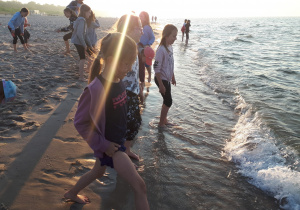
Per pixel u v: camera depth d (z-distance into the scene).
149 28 4.92
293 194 2.62
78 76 6.67
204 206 2.47
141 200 1.89
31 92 5.18
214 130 4.29
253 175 2.97
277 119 4.64
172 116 4.82
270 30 38.91
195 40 22.36
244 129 4.25
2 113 4.10
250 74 8.50
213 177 2.96
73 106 4.62
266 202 2.57
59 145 3.30
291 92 6.48
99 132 1.84
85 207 2.30
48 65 7.76
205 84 7.21
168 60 3.87
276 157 3.32
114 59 1.78
